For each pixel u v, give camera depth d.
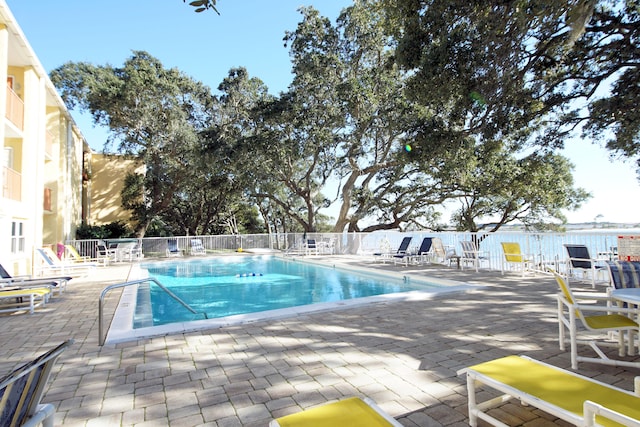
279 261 18.56
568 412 1.88
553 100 10.34
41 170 13.22
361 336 4.65
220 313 7.91
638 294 3.52
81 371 3.62
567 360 3.65
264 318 5.53
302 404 2.88
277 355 4.00
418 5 8.27
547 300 6.61
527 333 4.59
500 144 11.17
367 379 3.33
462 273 10.59
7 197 10.97
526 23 6.87
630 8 8.89
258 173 21.80
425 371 3.49
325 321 5.42
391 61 10.70
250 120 23.56
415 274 10.41
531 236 10.69
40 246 13.02
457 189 23.12
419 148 10.39
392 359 3.82
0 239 10.12
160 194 25.61
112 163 27.89
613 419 1.66
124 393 3.13
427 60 8.30
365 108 19.53
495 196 22.19
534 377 2.31
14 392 1.49
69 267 11.86
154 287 11.09
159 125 22.50
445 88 8.48
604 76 9.56
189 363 3.81
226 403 2.92
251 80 24.48
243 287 11.29
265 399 2.98
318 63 19.67
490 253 11.61
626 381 3.12
